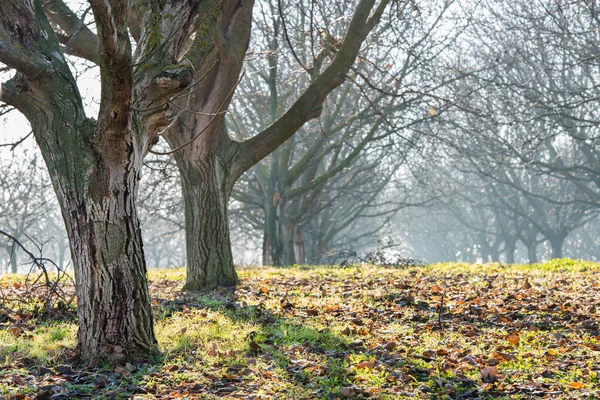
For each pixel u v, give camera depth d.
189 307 11.14
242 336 8.38
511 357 7.34
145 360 7.23
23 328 9.12
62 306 10.33
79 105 7.38
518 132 35.16
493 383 6.50
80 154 7.16
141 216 40.75
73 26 12.66
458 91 26.00
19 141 9.42
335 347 7.98
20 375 6.65
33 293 12.33
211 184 14.25
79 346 7.34
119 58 6.29
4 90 7.33
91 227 7.18
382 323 9.52
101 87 6.67
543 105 24.53
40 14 7.67
